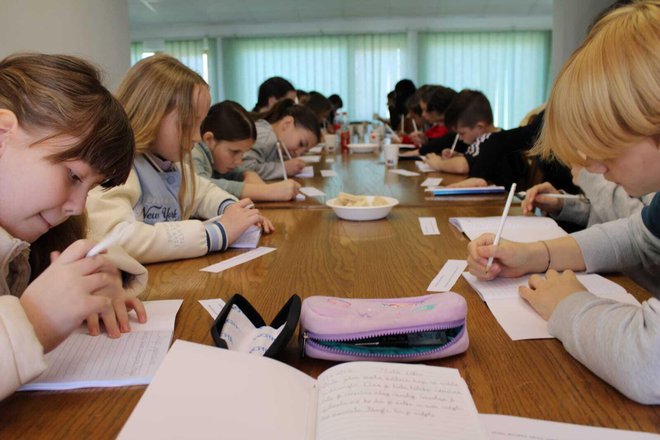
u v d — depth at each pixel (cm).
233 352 59
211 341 74
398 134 566
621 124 63
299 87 884
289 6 738
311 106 452
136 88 135
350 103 883
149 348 70
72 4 323
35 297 61
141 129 133
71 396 59
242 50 880
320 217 162
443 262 110
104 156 70
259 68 883
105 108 71
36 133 65
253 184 195
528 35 856
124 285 88
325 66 878
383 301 73
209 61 882
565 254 99
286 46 876
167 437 47
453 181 242
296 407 52
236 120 211
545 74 866
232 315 72
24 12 283
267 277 102
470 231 133
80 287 63
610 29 65
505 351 70
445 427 49
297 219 159
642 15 63
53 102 65
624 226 103
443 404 53
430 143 357
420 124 524
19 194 65
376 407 51
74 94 68
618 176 69
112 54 374
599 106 64
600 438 51
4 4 269
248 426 49
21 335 56
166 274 105
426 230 140
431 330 66
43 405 57
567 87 68
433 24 855
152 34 884
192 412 50
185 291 95
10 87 65
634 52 61
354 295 91
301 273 105
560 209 157
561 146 73
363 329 65
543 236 126
